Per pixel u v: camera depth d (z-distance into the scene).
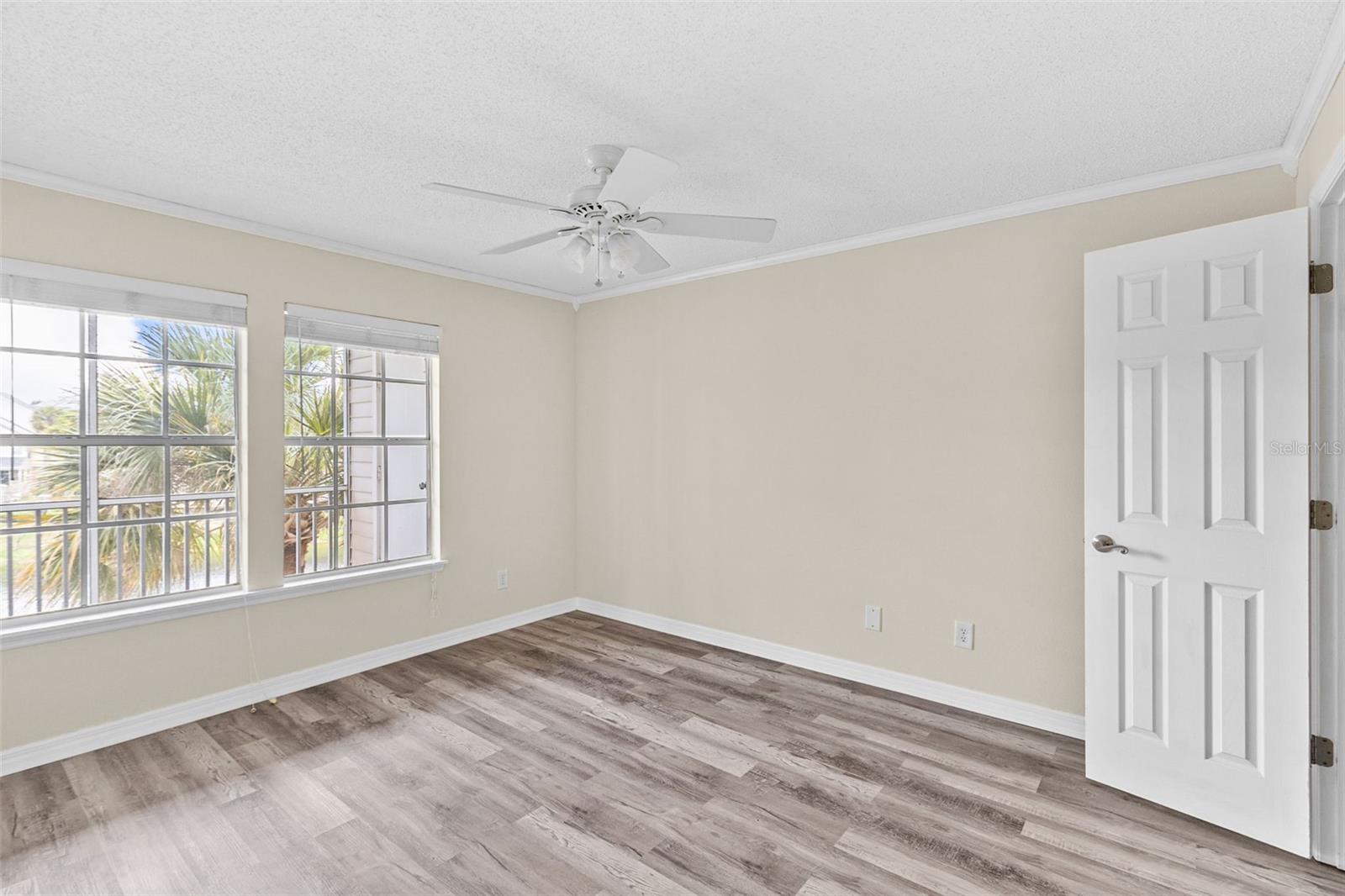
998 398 3.01
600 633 4.30
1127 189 2.67
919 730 2.88
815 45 1.75
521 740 2.80
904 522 3.29
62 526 2.72
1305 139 2.20
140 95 2.00
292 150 2.39
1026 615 2.94
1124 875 1.94
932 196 2.85
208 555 3.11
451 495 4.05
